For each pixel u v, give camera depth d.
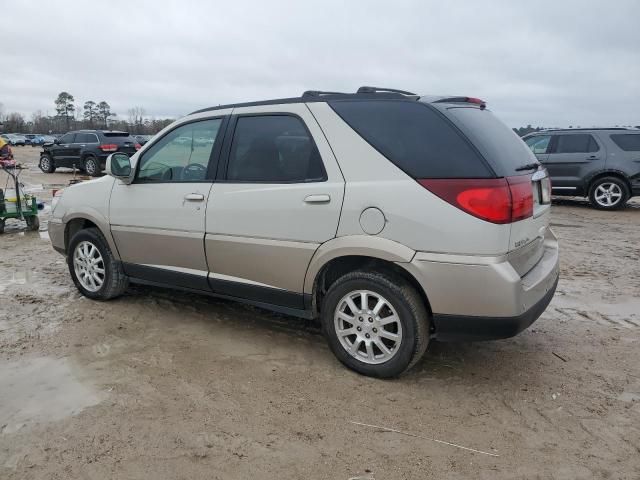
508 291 2.96
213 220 3.94
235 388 3.32
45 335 4.13
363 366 3.45
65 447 2.71
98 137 18.25
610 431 2.89
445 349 3.94
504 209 2.96
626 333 4.30
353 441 2.79
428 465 2.60
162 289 5.34
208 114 4.14
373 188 3.23
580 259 6.88
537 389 3.35
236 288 3.96
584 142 11.64
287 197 3.56
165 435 2.82
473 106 3.62
